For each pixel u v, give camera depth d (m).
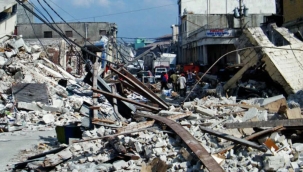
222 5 62.06
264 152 8.03
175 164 7.97
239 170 7.52
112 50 48.47
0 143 12.85
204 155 7.79
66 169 8.73
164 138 9.28
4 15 30.64
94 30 54.72
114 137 9.62
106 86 14.80
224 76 28.36
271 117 10.88
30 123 17.12
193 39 53.94
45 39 42.66
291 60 20.91
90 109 12.30
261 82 21.19
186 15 57.78
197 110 12.43
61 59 39.00
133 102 13.77
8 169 9.41
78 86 27.95
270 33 25.69
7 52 26.81
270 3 62.31
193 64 46.91
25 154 11.13
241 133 9.55
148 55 73.06
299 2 28.31
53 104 20.59
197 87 27.91
